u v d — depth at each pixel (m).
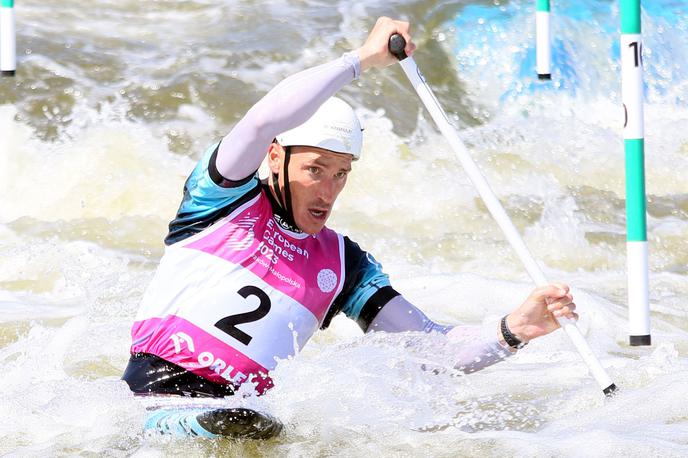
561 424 11.52
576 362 14.59
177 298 10.77
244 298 10.73
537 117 32.09
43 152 26.84
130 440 10.55
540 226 24.80
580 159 29.39
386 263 22.06
